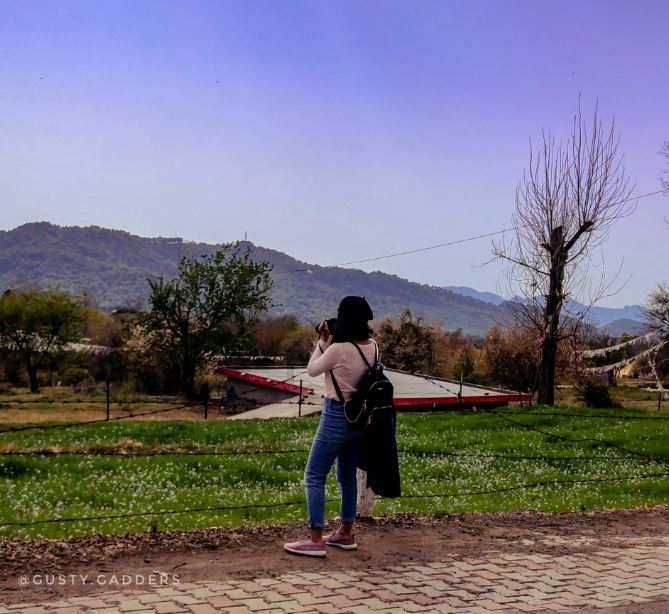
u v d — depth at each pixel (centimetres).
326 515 1134
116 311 7581
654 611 633
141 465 1852
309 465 750
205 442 2358
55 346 6731
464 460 2122
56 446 2088
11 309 6488
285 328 8394
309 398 3778
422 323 6762
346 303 748
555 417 2944
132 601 585
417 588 661
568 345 4538
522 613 615
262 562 710
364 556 754
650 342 5697
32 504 1277
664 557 816
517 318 3881
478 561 761
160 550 731
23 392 5638
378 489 744
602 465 2097
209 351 5597
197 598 600
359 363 738
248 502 1345
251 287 5681
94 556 702
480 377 5806
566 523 984
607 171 3581
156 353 5697
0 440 2197
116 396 5122
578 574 736
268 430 2567
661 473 1948
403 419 2939
